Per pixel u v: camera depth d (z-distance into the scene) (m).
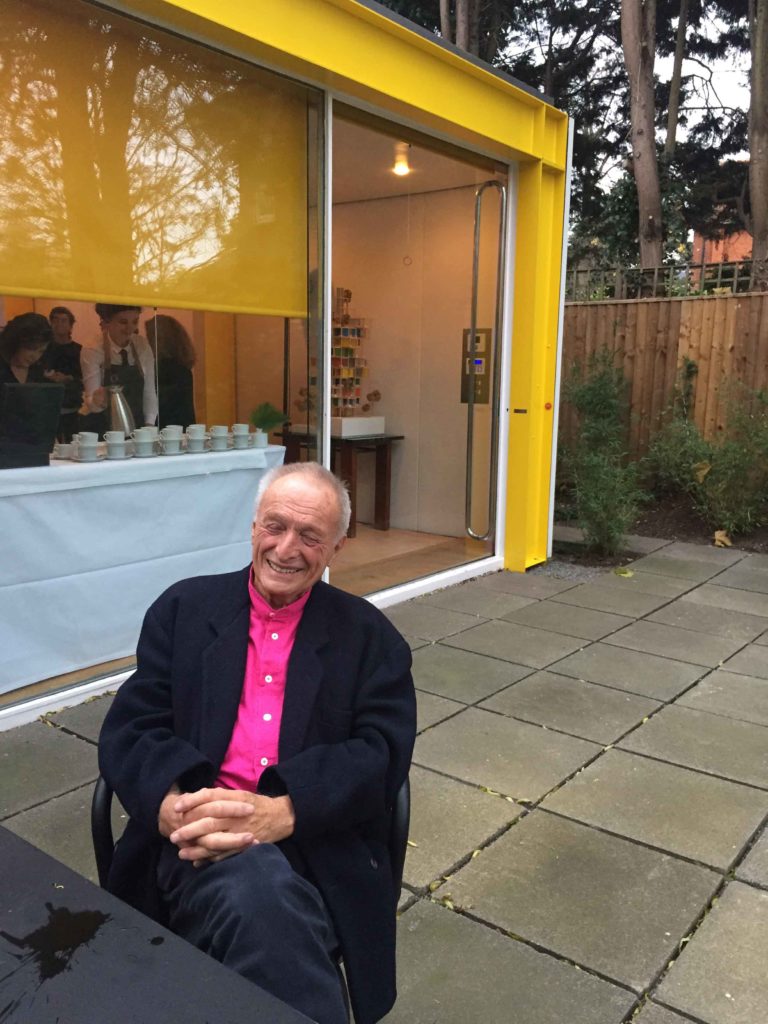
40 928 1.02
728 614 4.80
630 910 2.15
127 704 1.58
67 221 3.07
